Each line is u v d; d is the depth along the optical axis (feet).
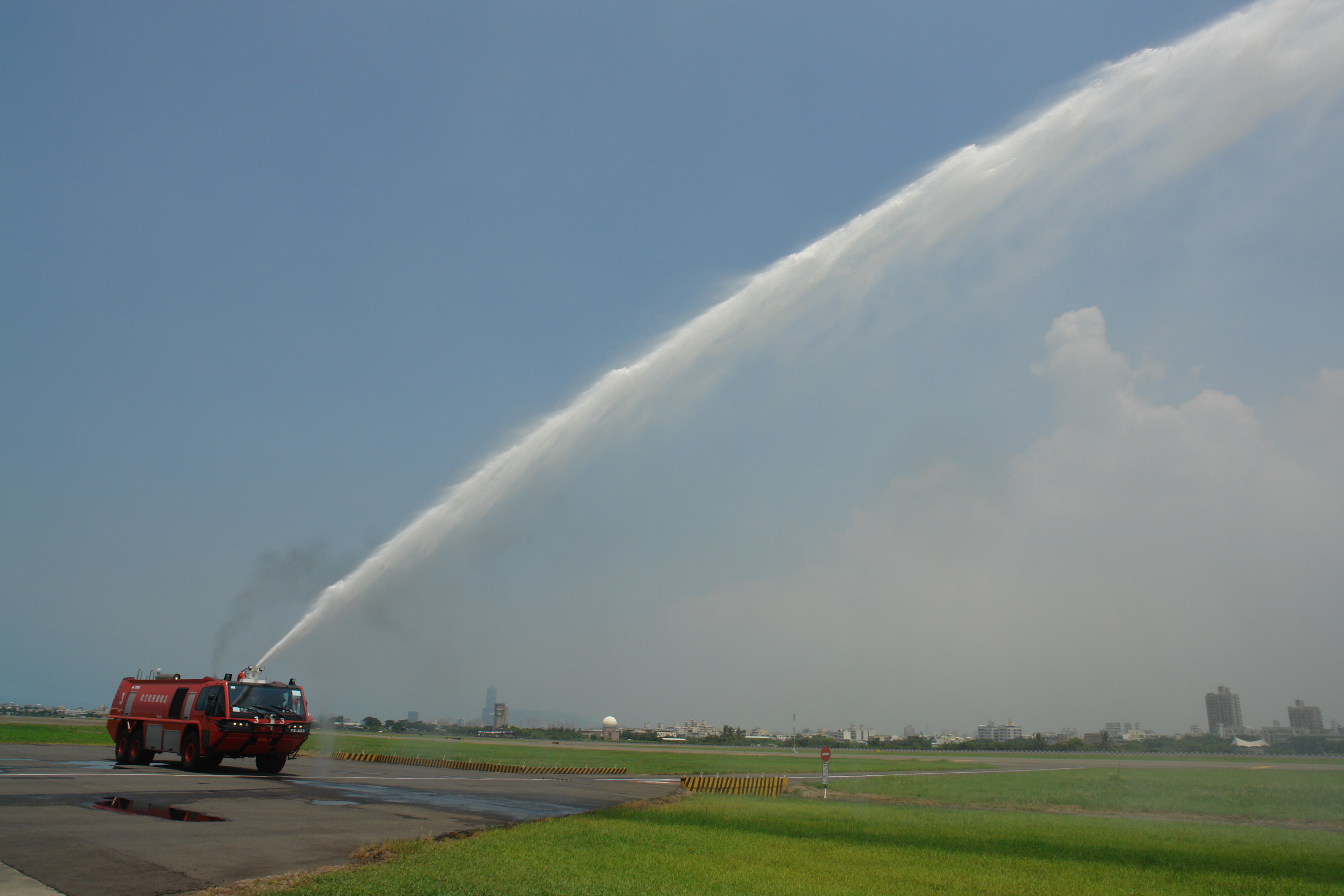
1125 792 136.46
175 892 34.68
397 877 39.47
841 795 126.41
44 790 70.54
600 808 84.74
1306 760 343.67
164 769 105.09
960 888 44.73
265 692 105.91
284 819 59.93
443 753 219.82
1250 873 55.06
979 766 247.91
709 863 49.24
